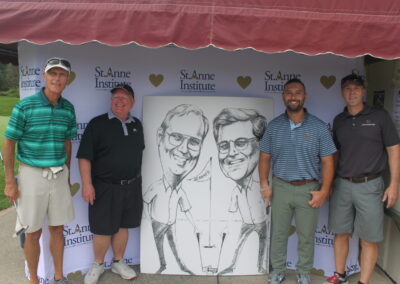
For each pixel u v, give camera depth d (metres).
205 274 3.31
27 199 2.59
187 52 3.27
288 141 2.85
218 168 3.27
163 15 2.28
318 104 3.30
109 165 2.92
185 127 3.25
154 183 3.28
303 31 2.33
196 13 2.29
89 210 3.06
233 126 3.25
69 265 3.28
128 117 3.07
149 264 3.32
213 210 3.29
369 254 3.00
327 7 2.35
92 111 3.20
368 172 2.79
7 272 3.45
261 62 3.29
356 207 2.88
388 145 2.77
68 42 2.27
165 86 3.29
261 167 3.06
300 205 2.92
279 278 3.13
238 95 3.32
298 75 3.29
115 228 3.03
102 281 3.21
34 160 2.56
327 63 3.27
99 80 3.19
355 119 2.82
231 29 2.30
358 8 2.36
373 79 3.67
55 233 2.86
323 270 3.41
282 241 3.08
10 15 2.25
